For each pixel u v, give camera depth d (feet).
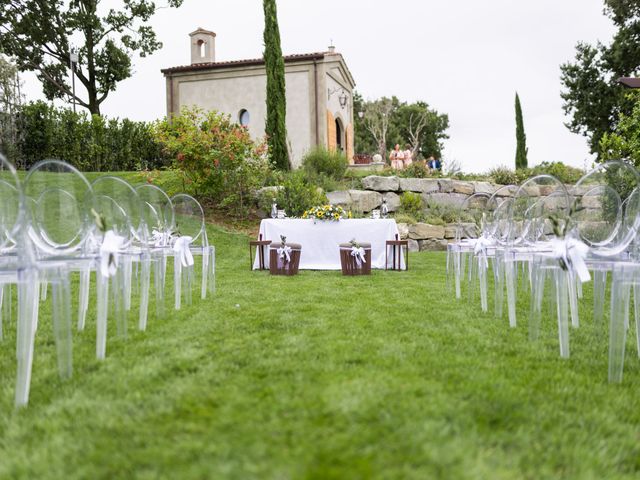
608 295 16.35
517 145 75.61
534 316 10.44
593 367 8.65
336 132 67.21
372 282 19.90
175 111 59.88
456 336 10.69
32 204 8.89
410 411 6.26
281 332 10.95
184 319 12.51
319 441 5.44
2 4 67.31
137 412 6.40
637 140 26.04
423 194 41.86
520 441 5.60
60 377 7.89
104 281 9.04
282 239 22.36
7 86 47.88
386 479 4.70
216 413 6.28
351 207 37.52
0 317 10.81
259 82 57.57
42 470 5.02
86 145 48.01
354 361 8.64
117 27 73.15
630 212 9.12
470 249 15.53
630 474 5.01
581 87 71.31
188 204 15.99
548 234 12.64
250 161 35.94
